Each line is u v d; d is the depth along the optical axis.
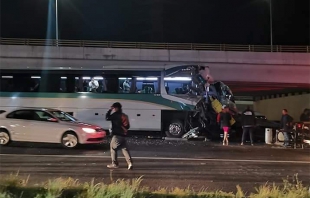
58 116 16.52
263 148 18.09
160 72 22.22
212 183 9.77
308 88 48.72
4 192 6.10
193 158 14.02
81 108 22.41
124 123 11.35
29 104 22.55
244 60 43.19
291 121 19.30
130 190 6.47
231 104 22.27
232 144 19.67
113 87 22.45
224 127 19.33
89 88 22.56
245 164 12.89
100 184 7.09
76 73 22.66
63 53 42.38
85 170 11.09
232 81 43.84
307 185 9.62
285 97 58.34
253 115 19.56
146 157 13.98
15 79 22.78
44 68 22.86
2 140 16.22
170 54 43.19
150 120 21.94
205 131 21.73
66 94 22.56
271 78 43.78
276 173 11.36
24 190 6.58
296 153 16.30
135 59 42.91
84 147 16.53
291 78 43.84
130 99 22.22
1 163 12.09
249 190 9.03
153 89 22.17
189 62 43.28
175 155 14.73
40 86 22.69
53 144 17.28
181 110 21.81
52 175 10.27
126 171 11.05
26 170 10.94
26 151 15.00
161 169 11.56
